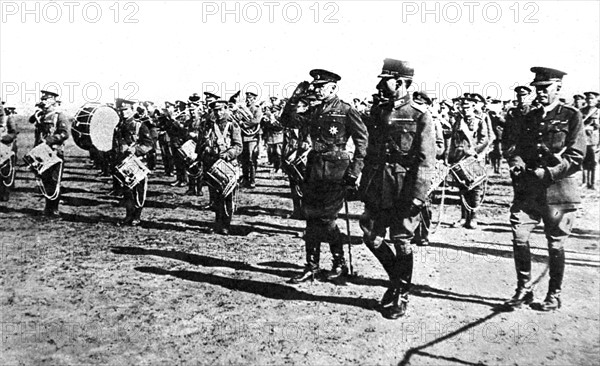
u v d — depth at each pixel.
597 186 14.74
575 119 5.11
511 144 5.46
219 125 8.76
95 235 8.81
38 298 5.83
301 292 5.96
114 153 9.61
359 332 4.89
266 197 12.93
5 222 9.80
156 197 12.90
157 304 5.64
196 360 4.36
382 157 5.24
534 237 8.79
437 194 13.09
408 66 5.20
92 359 4.39
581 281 6.32
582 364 4.24
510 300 5.48
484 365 4.23
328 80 6.00
